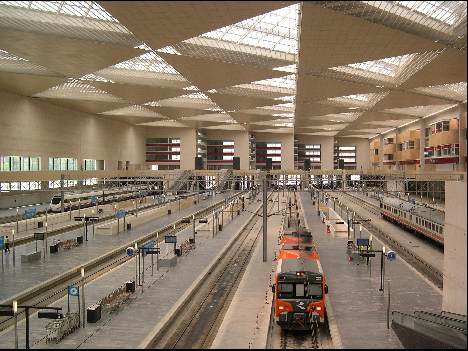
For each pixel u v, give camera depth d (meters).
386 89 48.53
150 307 21.06
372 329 18.03
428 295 22.88
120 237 41.88
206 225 48.22
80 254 33.91
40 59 35.44
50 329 17.05
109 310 20.22
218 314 21.41
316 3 22.31
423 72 38.41
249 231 48.78
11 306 18.19
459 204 16.59
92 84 47.72
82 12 27.25
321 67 37.69
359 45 29.62
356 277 26.64
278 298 19.50
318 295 19.45
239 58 36.31
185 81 48.50
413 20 25.44
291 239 28.27
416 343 15.33
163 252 34.38
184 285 25.06
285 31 34.88
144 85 47.88
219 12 22.80
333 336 17.30
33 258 31.45
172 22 24.75
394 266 29.69
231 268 31.20
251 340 16.98
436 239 36.81
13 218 47.00
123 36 29.92
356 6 22.88
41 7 26.77
